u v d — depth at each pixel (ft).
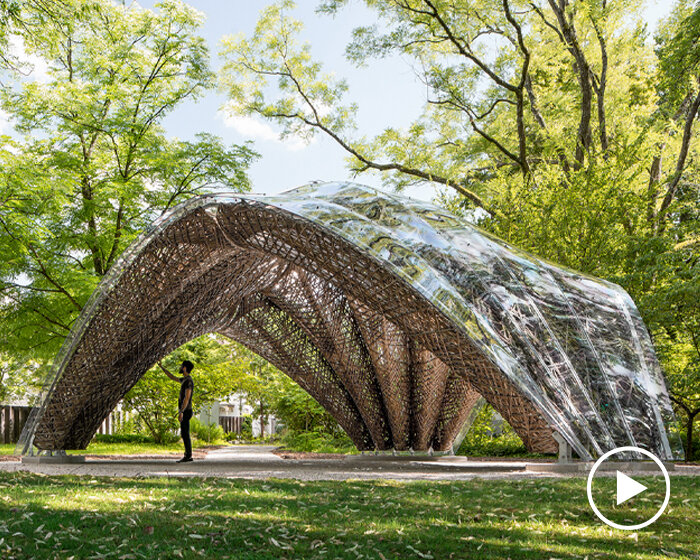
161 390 81.87
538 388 32.07
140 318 44.93
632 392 36.04
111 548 13.73
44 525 15.81
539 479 31.14
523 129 85.20
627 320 39.83
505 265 37.73
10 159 54.29
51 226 67.36
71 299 65.21
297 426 93.20
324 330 55.52
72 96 65.77
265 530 15.98
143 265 42.70
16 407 87.56
